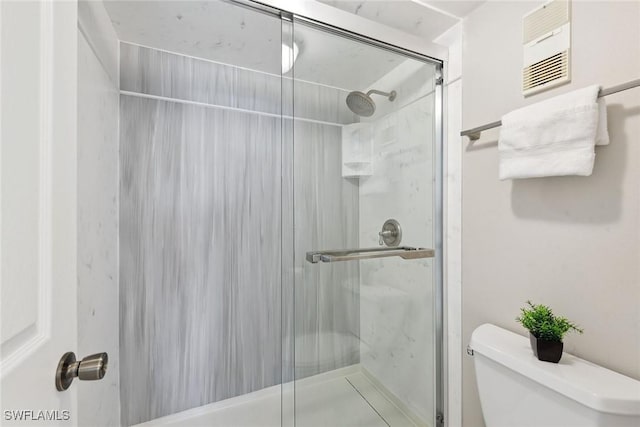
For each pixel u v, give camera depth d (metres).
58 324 0.44
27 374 0.36
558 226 0.88
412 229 1.32
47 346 0.41
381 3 1.12
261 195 1.70
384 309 1.29
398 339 1.32
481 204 1.14
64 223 0.47
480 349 0.93
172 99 1.48
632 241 0.73
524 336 0.97
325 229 1.19
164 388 1.49
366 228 1.25
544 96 0.92
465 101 1.21
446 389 1.31
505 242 1.05
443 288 1.32
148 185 1.45
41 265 0.40
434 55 1.26
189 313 1.54
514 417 0.84
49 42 0.43
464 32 1.21
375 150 1.25
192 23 1.20
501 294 1.06
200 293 1.57
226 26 1.21
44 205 0.41
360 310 1.27
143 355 1.45
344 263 1.24
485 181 1.12
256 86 1.66
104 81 1.15
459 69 1.24
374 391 1.27
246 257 1.67
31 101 0.39
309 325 1.18
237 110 1.63
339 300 1.23
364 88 1.22
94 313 1.02
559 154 0.80
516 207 1.01
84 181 0.93
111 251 1.26
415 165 1.32
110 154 1.25
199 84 1.53
